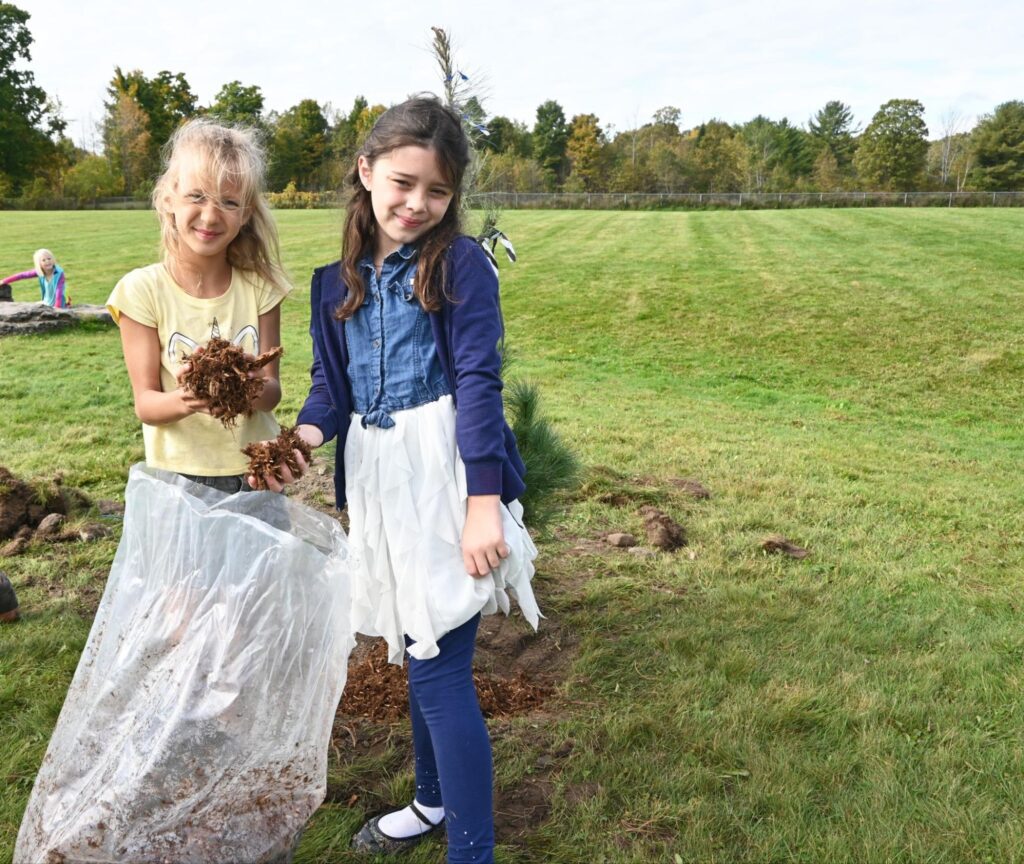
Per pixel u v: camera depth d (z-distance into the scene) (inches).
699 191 2711.6
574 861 83.7
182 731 64.7
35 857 64.4
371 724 106.1
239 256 84.7
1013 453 319.0
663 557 166.6
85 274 722.8
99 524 166.1
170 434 83.4
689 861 83.6
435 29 102.1
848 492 226.1
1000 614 147.4
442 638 74.6
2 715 102.7
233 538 67.2
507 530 75.7
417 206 72.6
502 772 96.2
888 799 92.8
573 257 850.1
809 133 3398.1
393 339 75.9
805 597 149.9
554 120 2970.0
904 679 119.8
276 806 68.3
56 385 321.4
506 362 138.3
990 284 675.4
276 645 67.6
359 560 77.4
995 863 84.0
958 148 3019.2
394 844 83.8
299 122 2797.7
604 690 115.6
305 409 78.9
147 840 63.4
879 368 477.1
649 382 438.0
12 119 2412.6
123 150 2551.7
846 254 845.2
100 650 69.5
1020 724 109.0
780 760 98.7
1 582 123.0
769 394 423.5
